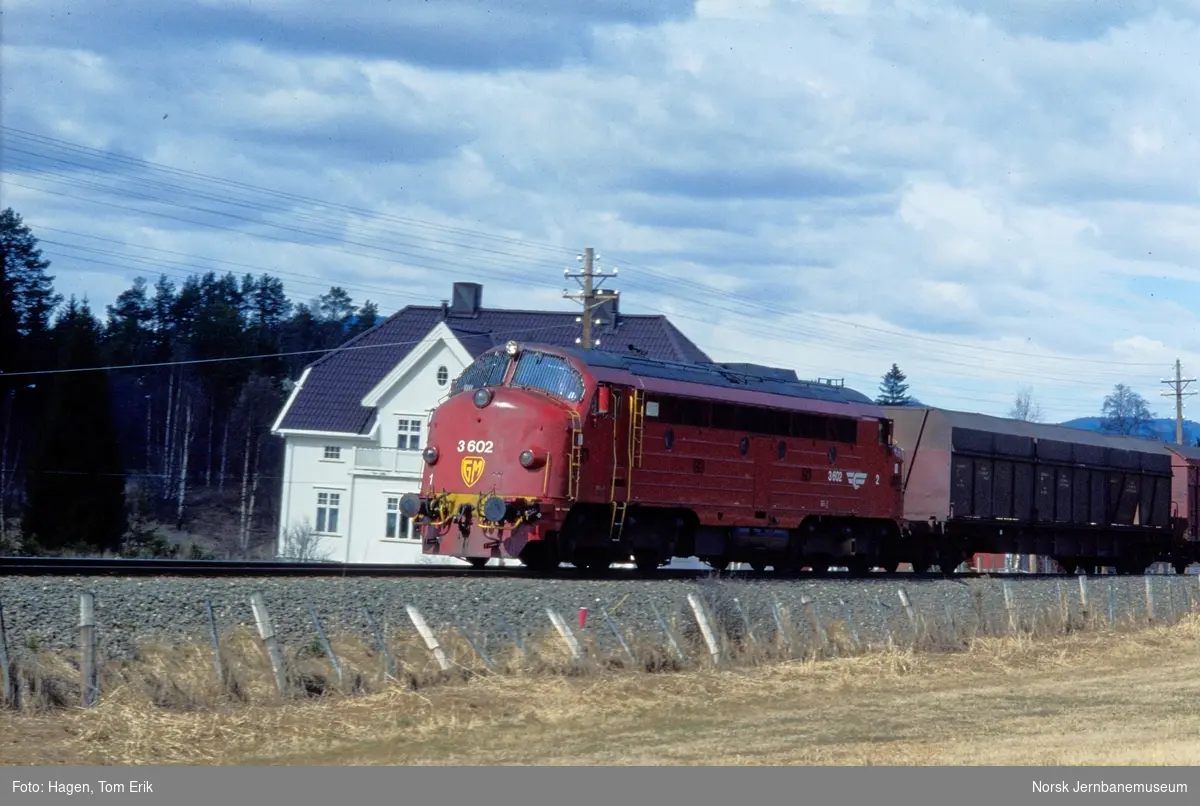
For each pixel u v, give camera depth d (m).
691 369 30.19
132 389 94.00
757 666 22.05
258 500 84.50
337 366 59.81
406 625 19.70
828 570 37.34
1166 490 47.84
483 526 26.44
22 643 16.03
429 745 15.41
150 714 15.22
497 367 28.06
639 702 18.58
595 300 44.44
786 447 31.53
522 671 19.19
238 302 123.62
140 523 50.62
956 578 35.72
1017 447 40.03
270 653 16.77
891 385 120.38
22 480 71.88
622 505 27.44
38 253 83.31
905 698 20.58
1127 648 28.20
